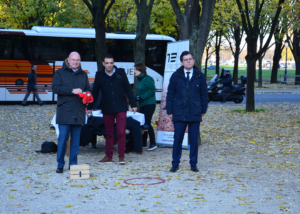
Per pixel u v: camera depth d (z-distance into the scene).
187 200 4.76
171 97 6.25
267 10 24.30
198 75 6.17
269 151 8.23
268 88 33.66
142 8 11.58
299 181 5.73
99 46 13.62
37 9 23.56
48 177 5.91
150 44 20.44
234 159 7.42
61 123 6.01
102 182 5.65
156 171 6.39
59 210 4.35
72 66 6.01
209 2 8.77
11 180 5.73
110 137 7.04
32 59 18.97
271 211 4.34
